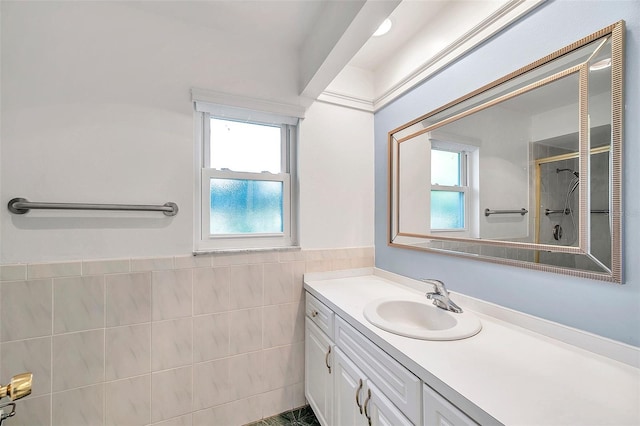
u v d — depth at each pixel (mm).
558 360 798
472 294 1223
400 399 860
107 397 1264
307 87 1614
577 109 857
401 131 1659
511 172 1056
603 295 806
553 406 606
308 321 1634
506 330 1012
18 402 1132
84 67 1240
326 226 1785
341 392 1217
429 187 1454
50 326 1174
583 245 843
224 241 1573
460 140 1275
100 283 1253
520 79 1022
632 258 751
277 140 1745
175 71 1411
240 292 1535
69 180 1208
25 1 1152
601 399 630
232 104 1521
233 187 1615
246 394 1547
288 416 1611
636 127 744
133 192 1319
